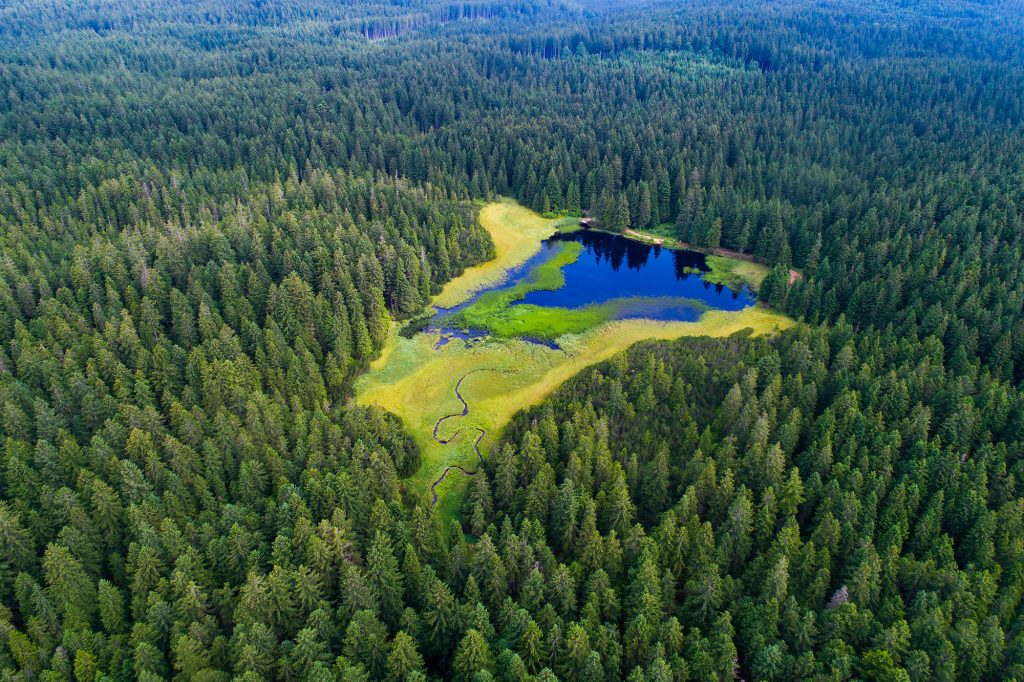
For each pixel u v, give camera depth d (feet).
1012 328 289.74
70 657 171.83
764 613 179.42
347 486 217.77
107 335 281.33
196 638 173.78
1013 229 387.34
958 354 279.90
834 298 363.15
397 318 383.86
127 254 337.31
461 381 322.96
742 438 244.63
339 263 358.02
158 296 318.04
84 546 198.18
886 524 208.95
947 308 312.29
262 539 204.85
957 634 168.86
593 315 390.83
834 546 202.28
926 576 187.83
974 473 217.77
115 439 232.32
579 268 457.27
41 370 260.01
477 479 231.50
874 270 373.61
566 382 309.42
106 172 460.55
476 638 169.07
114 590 186.09
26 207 420.77
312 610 186.50
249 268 338.34
